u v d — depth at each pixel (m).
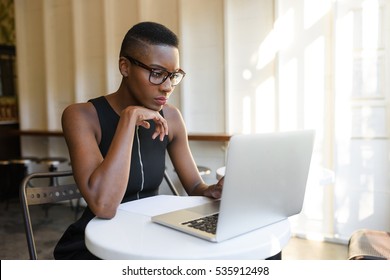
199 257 0.80
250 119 3.39
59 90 4.54
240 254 0.83
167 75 1.20
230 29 3.41
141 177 1.33
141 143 1.34
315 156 3.11
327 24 2.99
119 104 1.34
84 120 1.25
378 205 2.94
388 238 1.62
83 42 4.27
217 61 3.51
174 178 3.86
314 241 3.13
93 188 1.04
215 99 3.56
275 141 0.90
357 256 1.35
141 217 1.07
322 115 3.07
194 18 3.58
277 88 3.19
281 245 0.91
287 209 1.03
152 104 1.23
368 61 2.87
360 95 2.92
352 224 3.03
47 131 4.39
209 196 1.32
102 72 4.19
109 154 1.08
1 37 5.03
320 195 3.13
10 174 4.91
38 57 4.67
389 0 2.77
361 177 2.97
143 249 0.83
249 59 3.36
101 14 4.11
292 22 3.11
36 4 4.59
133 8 3.92
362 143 2.95
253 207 0.91
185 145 1.56
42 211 4.24
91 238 0.90
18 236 3.37
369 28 2.85
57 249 1.23
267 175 0.91
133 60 1.21
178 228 0.95
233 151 0.81
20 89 4.73
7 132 4.76
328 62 3.01
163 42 1.19
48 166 4.69
